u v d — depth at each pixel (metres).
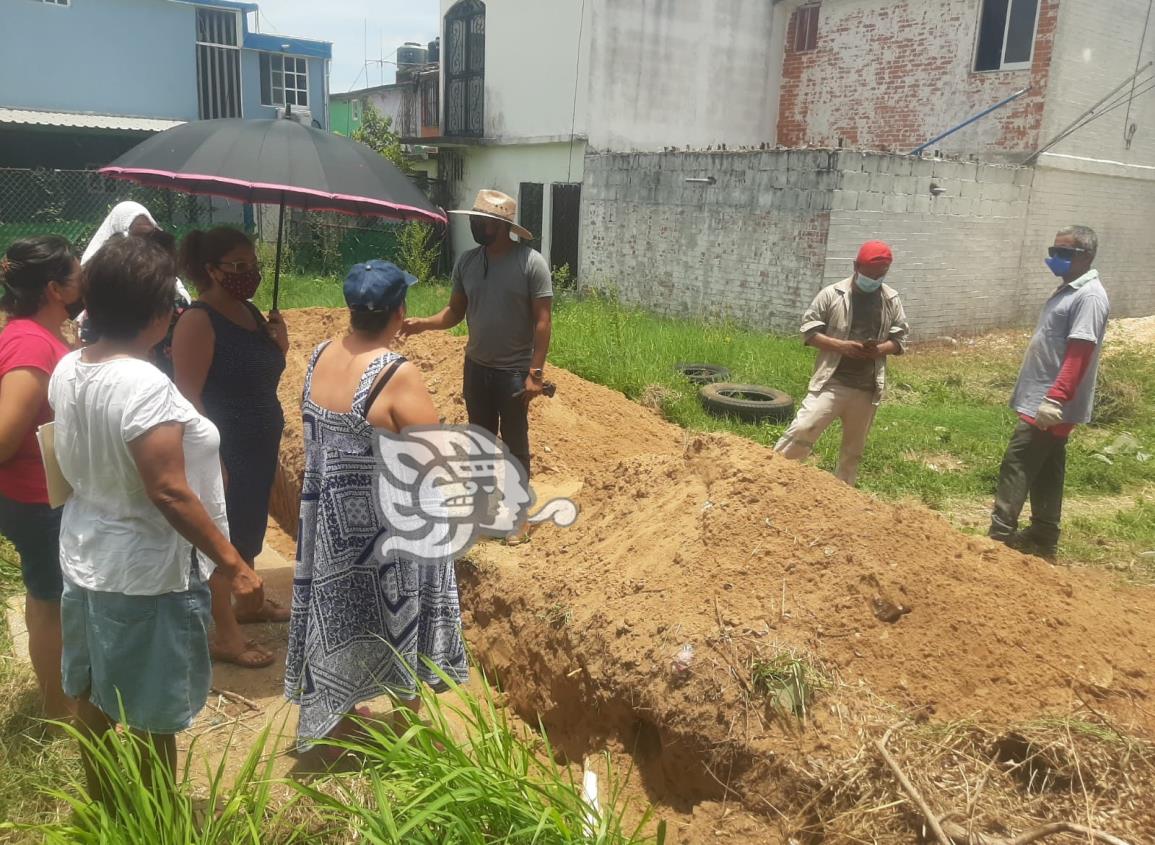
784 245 13.40
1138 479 7.50
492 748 2.82
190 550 2.68
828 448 7.95
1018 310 15.45
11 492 3.20
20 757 3.30
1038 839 2.50
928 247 13.77
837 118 17.67
